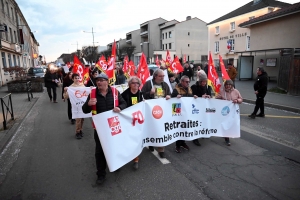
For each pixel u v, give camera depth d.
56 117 8.45
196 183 3.61
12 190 3.51
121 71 11.58
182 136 4.84
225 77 5.43
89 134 6.33
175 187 3.51
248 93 12.84
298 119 7.45
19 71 19.80
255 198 3.19
